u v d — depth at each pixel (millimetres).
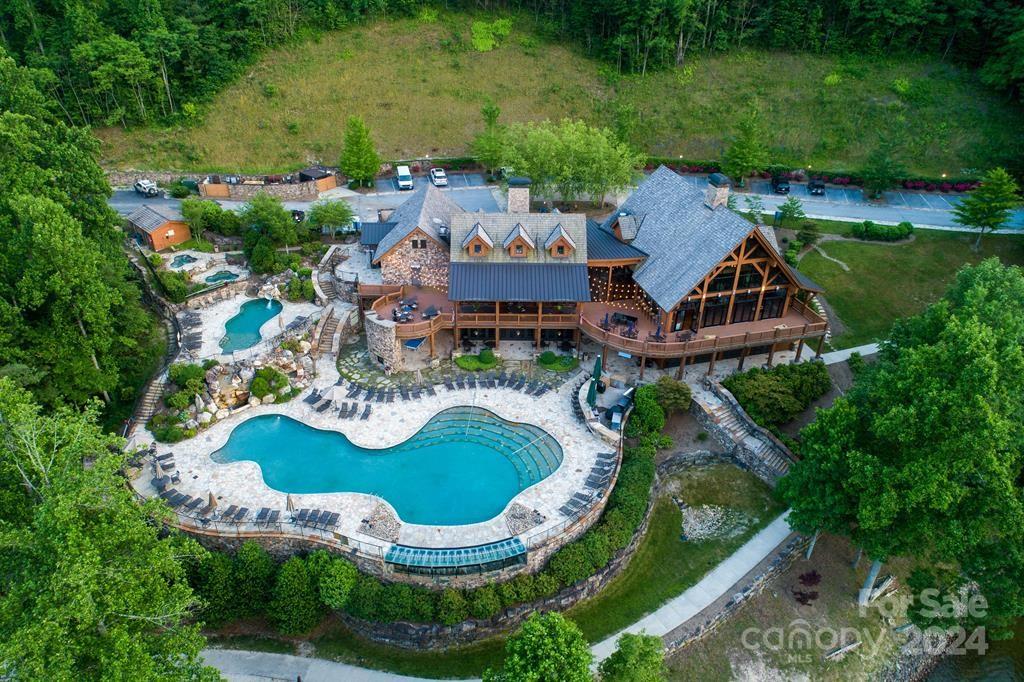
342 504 41469
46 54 81750
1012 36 81375
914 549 35750
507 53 98125
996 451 33281
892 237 67125
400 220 61062
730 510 44938
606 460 45188
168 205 73188
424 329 52625
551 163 69688
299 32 95875
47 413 44594
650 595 39844
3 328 42406
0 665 23156
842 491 36688
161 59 83750
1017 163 75625
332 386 51688
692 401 50312
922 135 83375
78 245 43812
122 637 25172
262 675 35938
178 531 33938
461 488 43188
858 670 37500
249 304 60312
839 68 92750
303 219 70062
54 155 51688
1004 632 34844
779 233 68750
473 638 37500
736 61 96438
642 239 56344
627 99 92125
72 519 25844
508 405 50000
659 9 90312
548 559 39438
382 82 92562
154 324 58531
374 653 37219
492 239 54344
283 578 36344
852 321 59438
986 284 41906
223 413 48219
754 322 53844
